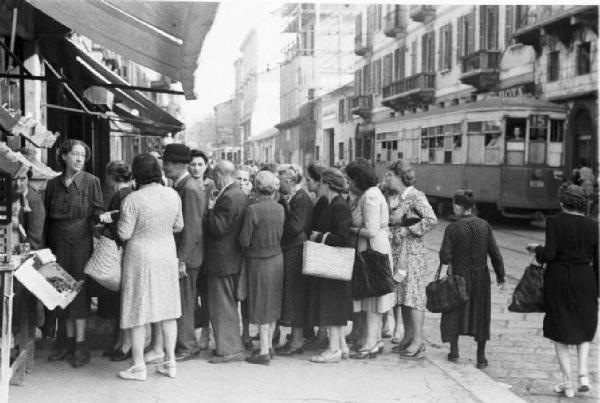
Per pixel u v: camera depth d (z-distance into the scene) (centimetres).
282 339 779
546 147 2211
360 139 5028
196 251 648
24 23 904
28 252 562
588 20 2262
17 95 941
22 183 557
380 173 3291
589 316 609
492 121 2244
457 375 644
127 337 645
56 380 583
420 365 675
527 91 2750
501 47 2975
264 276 650
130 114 1908
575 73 2397
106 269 569
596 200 2039
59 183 620
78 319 619
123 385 576
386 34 4288
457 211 688
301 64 6812
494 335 827
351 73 6669
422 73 3681
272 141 8050
